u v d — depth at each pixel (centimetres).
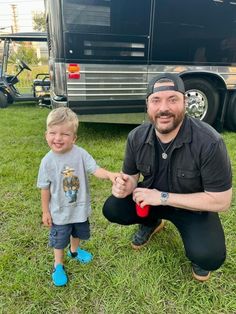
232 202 281
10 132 519
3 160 386
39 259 211
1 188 313
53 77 420
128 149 194
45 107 707
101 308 174
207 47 443
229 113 500
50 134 171
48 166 175
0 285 188
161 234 233
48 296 181
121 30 402
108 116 433
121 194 192
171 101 161
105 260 209
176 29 421
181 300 177
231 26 444
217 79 473
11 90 793
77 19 383
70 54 393
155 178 189
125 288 186
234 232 237
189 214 189
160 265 202
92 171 186
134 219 211
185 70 445
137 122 448
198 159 166
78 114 421
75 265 204
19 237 233
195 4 419
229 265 201
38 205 281
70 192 182
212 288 185
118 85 422
